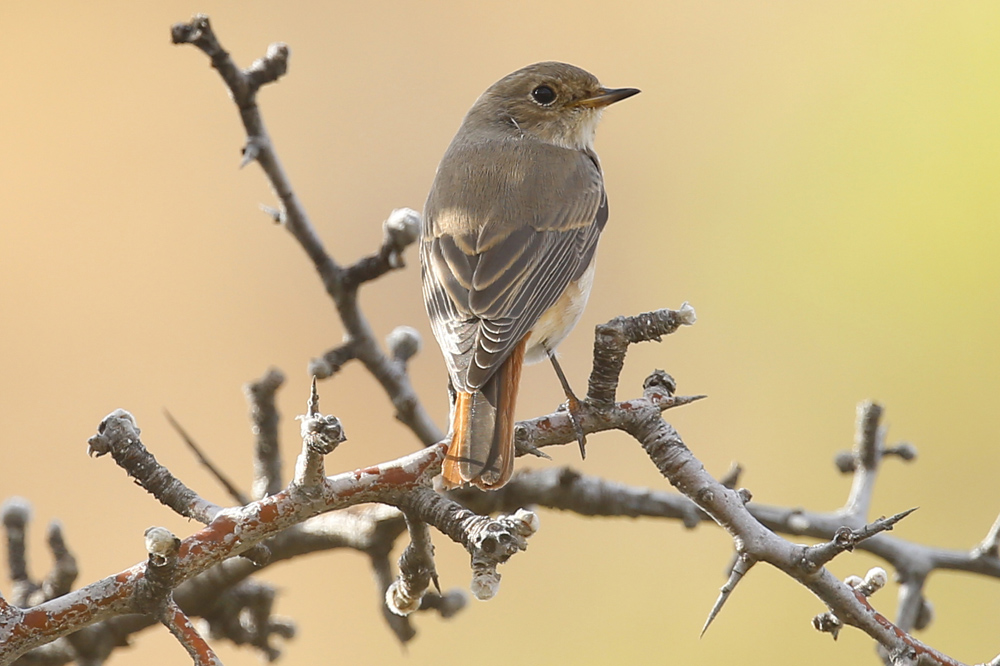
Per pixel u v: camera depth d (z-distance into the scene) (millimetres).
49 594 7797
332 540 8492
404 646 8594
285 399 12945
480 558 5309
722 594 6102
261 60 8273
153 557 5398
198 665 5434
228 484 8023
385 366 9023
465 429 6863
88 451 6043
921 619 9023
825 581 5969
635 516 8891
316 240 8727
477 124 10312
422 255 9039
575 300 9227
